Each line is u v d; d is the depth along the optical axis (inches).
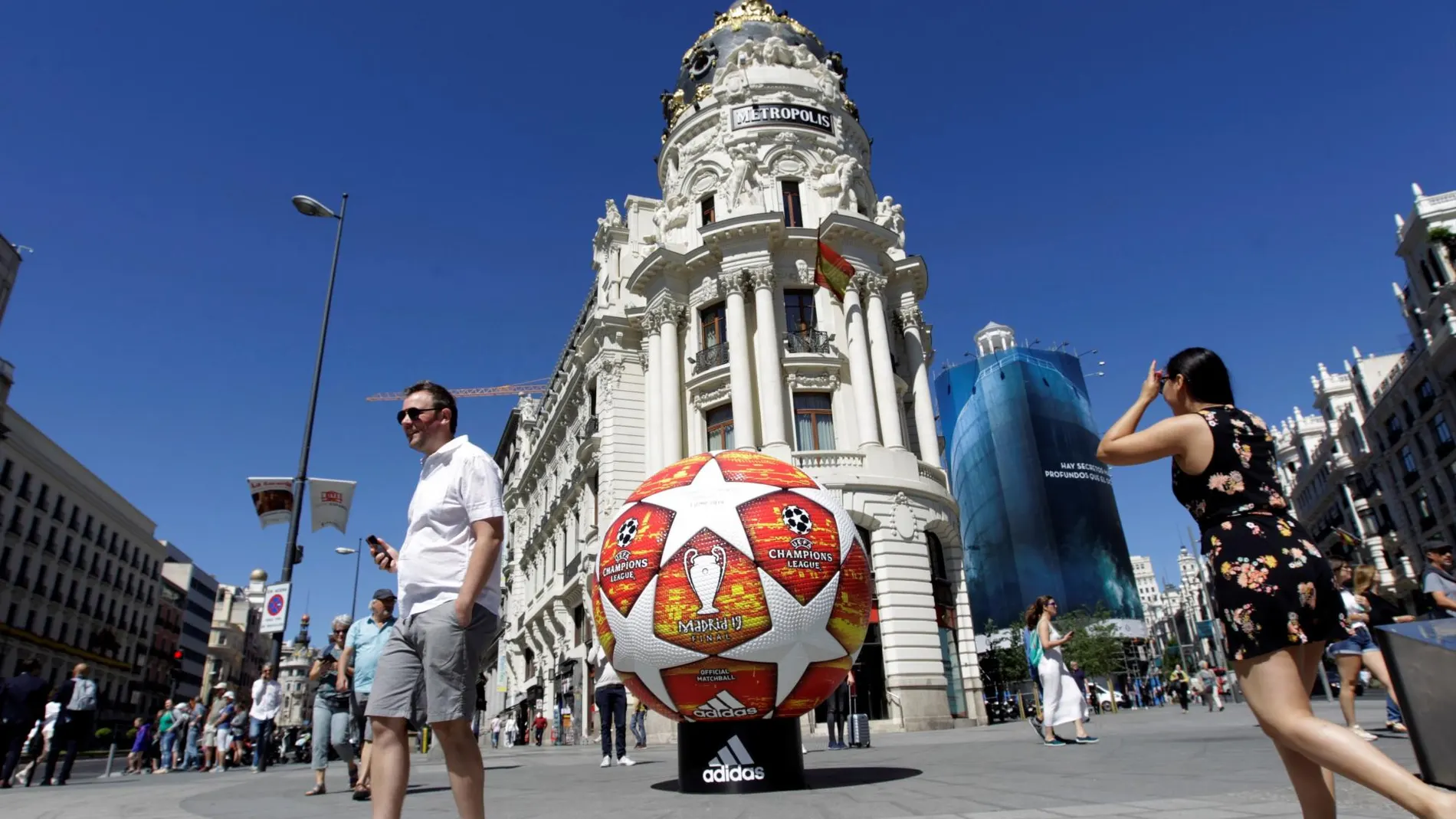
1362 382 2281.0
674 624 234.1
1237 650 112.0
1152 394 137.9
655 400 1063.6
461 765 131.3
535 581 1635.1
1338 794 187.6
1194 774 238.2
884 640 866.1
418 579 138.4
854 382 977.5
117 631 2679.6
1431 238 1669.5
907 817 177.3
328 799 317.4
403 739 136.3
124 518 2684.5
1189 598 3954.2
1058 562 2208.4
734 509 243.6
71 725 515.8
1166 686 2321.6
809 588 235.6
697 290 1072.2
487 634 137.6
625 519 257.4
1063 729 639.1
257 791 371.6
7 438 2001.7
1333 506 2498.8
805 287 1053.2
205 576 3951.8
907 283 1128.2
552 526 1489.9
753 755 241.1
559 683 1295.5
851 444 975.6
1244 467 120.0
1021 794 212.2
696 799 231.6
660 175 1288.1
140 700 2908.5
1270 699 108.3
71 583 2361.0
